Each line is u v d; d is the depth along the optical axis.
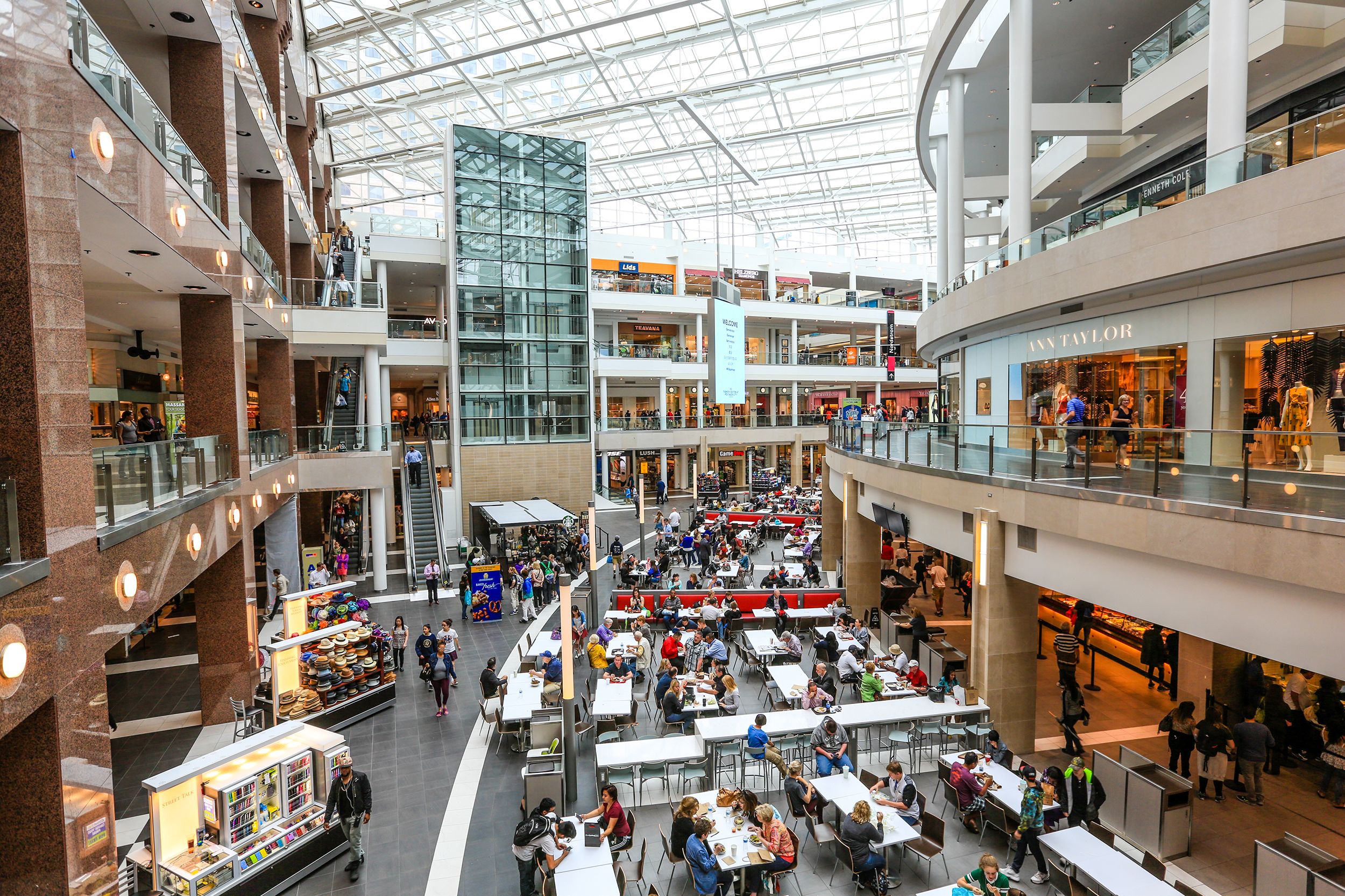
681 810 8.34
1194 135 17.22
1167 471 8.69
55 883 6.18
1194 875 8.38
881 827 8.57
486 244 34.16
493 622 19.98
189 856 8.30
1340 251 9.58
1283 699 11.42
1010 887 7.25
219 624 13.52
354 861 9.08
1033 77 23.14
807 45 36.75
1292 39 12.70
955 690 11.81
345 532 27.47
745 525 31.42
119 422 14.81
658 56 37.12
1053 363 17.06
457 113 42.56
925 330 25.66
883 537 25.55
